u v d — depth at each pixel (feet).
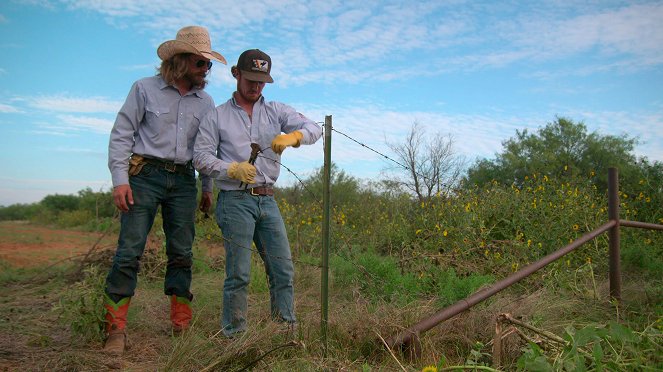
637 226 16.88
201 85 13.70
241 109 13.16
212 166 12.56
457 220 22.68
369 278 17.84
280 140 11.98
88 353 12.13
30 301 18.15
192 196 13.85
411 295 16.22
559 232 22.09
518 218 23.35
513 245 21.18
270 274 13.34
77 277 21.24
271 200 13.30
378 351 11.59
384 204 32.40
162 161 13.26
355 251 23.47
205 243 28.60
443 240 21.75
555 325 13.08
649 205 28.12
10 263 26.48
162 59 13.37
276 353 11.25
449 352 11.76
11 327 14.51
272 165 13.25
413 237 24.64
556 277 18.48
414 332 11.31
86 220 63.26
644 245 23.40
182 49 12.98
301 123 13.26
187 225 13.79
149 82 13.28
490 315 12.60
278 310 13.15
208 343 11.87
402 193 32.09
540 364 9.46
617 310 14.46
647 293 16.46
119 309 12.73
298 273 19.79
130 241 12.99
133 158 13.16
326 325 11.50
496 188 27.07
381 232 26.84
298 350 11.37
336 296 17.75
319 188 42.57
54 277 22.45
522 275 12.87
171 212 13.69
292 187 35.60
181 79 13.42
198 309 15.56
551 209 23.91
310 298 17.38
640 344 10.70
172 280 13.70
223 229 12.96
